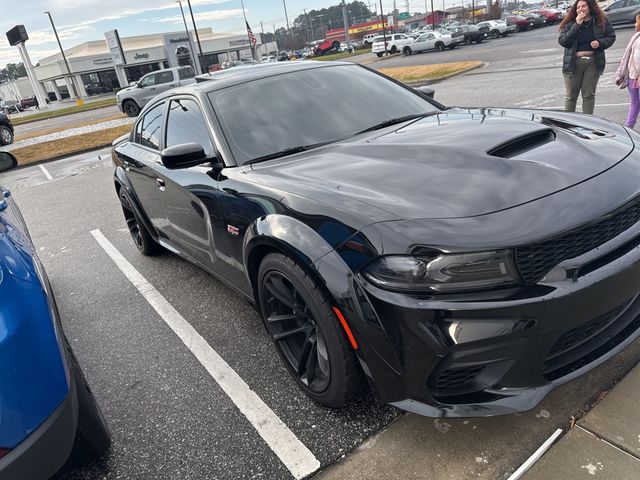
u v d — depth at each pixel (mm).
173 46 47469
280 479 2025
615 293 1812
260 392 2584
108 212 6781
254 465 2115
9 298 1592
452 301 1685
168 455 2244
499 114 2883
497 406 1788
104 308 3873
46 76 72375
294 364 2453
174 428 2412
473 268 1679
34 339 1584
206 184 2812
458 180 2016
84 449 2135
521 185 1926
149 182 3736
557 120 2656
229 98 3121
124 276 4461
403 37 37094
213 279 4094
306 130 2955
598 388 2211
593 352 1983
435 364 1742
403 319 1741
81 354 3250
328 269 1913
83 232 6031
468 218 1783
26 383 1531
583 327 1875
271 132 2924
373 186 2098
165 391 2719
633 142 2348
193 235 3258
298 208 2129
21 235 2234
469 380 1827
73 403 1694
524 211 1790
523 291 1684
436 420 2182
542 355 1779
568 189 1896
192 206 3047
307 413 2369
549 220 1752
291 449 2168
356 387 2107
